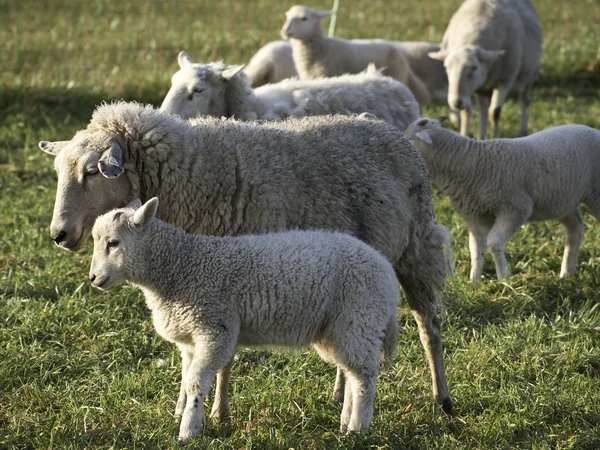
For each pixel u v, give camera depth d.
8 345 10.53
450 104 19.58
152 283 8.12
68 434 8.56
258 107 13.94
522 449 8.41
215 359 7.86
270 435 8.32
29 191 17.25
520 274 13.15
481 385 9.76
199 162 8.86
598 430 8.66
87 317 11.45
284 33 20.09
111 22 37.41
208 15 39.88
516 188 12.99
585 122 21.91
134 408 9.06
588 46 29.30
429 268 9.60
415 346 10.80
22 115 21.92
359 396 8.07
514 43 20.59
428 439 8.50
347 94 14.02
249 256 8.01
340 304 7.98
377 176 9.16
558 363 10.25
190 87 13.32
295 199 8.91
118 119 8.88
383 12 39.56
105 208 8.75
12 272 13.23
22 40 32.41
